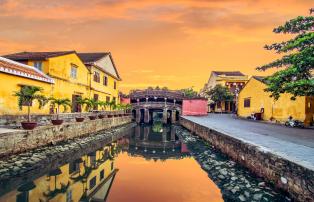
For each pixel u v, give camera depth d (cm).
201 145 2119
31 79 1944
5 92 1684
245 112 3641
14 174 1031
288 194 788
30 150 1395
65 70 2584
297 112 2398
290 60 1004
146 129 3878
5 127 1542
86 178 1148
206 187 1027
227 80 5741
